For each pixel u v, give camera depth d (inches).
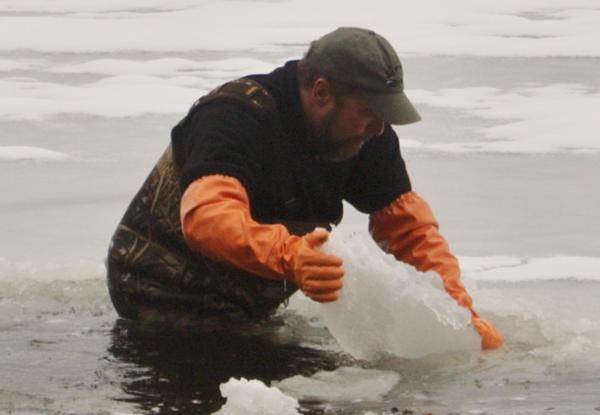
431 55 949.8
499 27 1095.6
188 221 334.0
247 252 327.0
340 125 346.0
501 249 477.1
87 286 424.8
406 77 862.5
